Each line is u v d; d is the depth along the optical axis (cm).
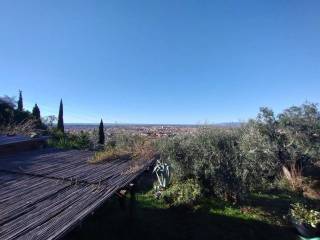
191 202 1009
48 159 824
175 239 805
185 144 1141
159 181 1147
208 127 1206
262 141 1427
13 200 461
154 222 891
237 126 1534
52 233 344
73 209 428
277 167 1448
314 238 831
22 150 1004
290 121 1504
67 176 614
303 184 1413
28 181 579
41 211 416
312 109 1512
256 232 881
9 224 368
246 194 1091
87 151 1009
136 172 673
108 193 516
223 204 1070
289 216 959
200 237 828
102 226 810
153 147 989
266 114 1526
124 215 894
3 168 680
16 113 2339
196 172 1098
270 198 1218
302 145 1459
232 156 1099
